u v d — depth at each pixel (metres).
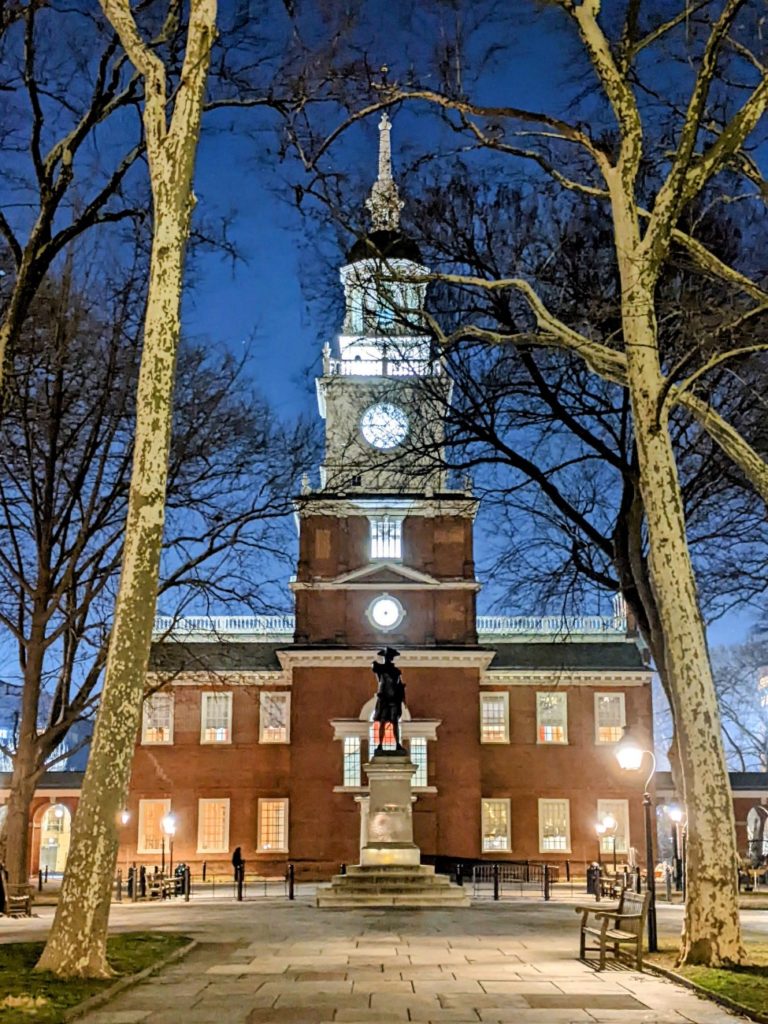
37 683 32.03
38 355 29.81
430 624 53.69
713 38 17.06
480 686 55.78
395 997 13.89
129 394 31.19
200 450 31.92
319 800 52.06
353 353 55.50
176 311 16.97
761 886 42.28
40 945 18.25
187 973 16.27
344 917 27.23
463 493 54.50
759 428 25.34
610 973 16.30
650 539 17.58
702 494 27.02
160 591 32.50
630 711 55.75
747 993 13.55
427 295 26.33
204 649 56.16
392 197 25.78
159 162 17.22
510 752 55.09
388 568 53.88
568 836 54.34
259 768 54.34
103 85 21.23
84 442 33.25
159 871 44.31
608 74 18.61
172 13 20.09
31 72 21.09
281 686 55.31
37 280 21.19
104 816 15.59
